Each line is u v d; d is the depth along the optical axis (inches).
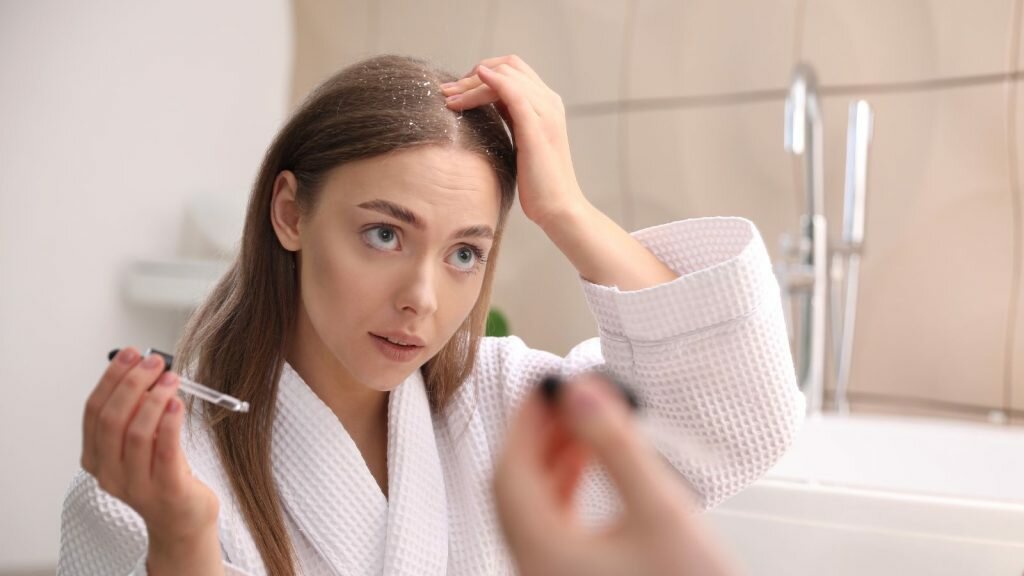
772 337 32.7
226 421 31.8
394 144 28.5
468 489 34.5
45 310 87.4
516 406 35.6
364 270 28.8
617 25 82.9
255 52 95.1
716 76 79.4
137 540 28.7
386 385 29.6
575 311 84.9
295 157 30.8
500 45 87.5
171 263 88.9
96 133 89.3
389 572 31.6
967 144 71.2
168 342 94.5
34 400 87.2
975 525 45.8
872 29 73.8
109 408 21.9
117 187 90.4
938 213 72.2
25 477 87.0
